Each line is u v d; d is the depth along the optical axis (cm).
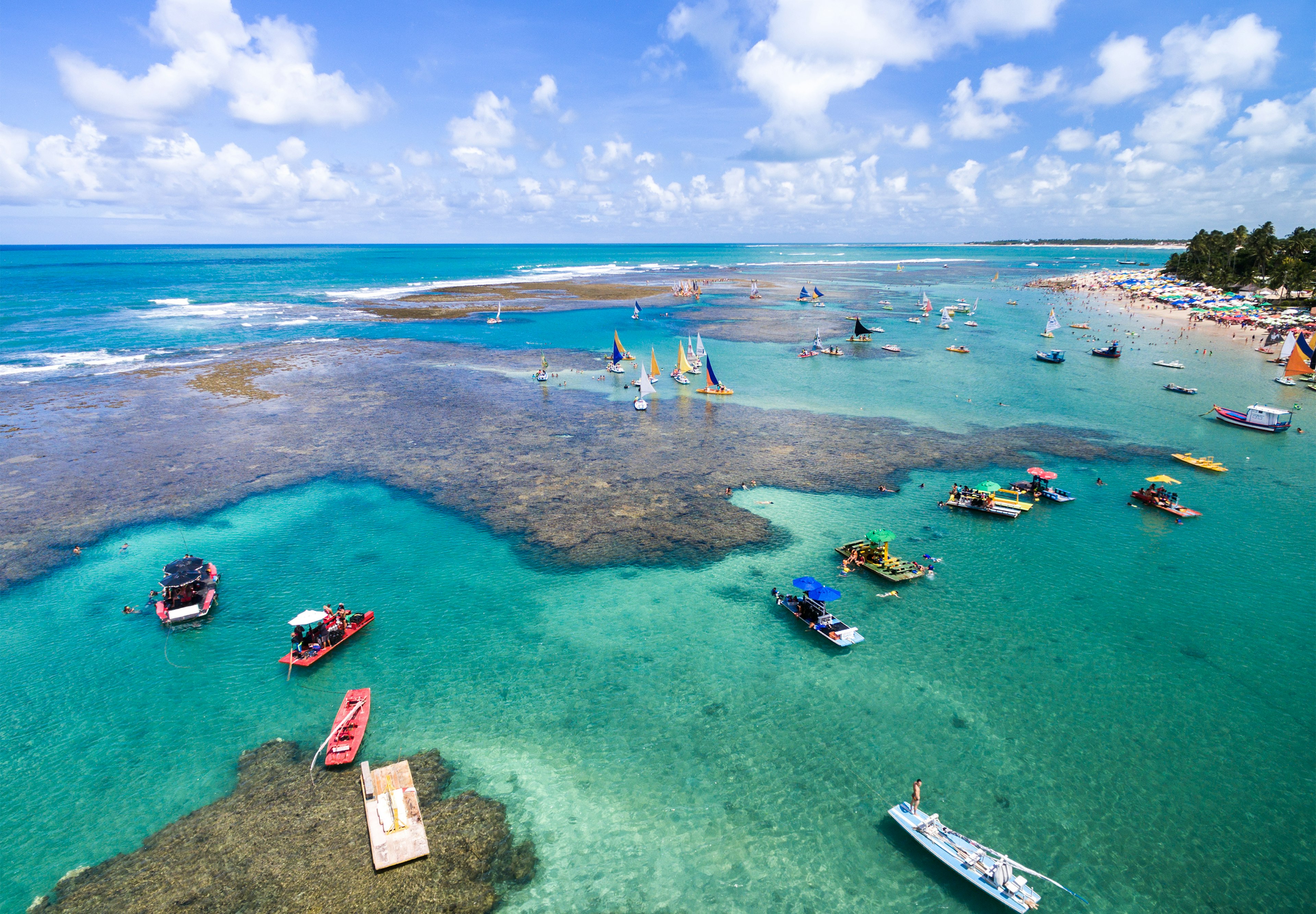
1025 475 5184
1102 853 2133
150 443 5672
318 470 5144
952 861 2055
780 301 15962
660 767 2475
